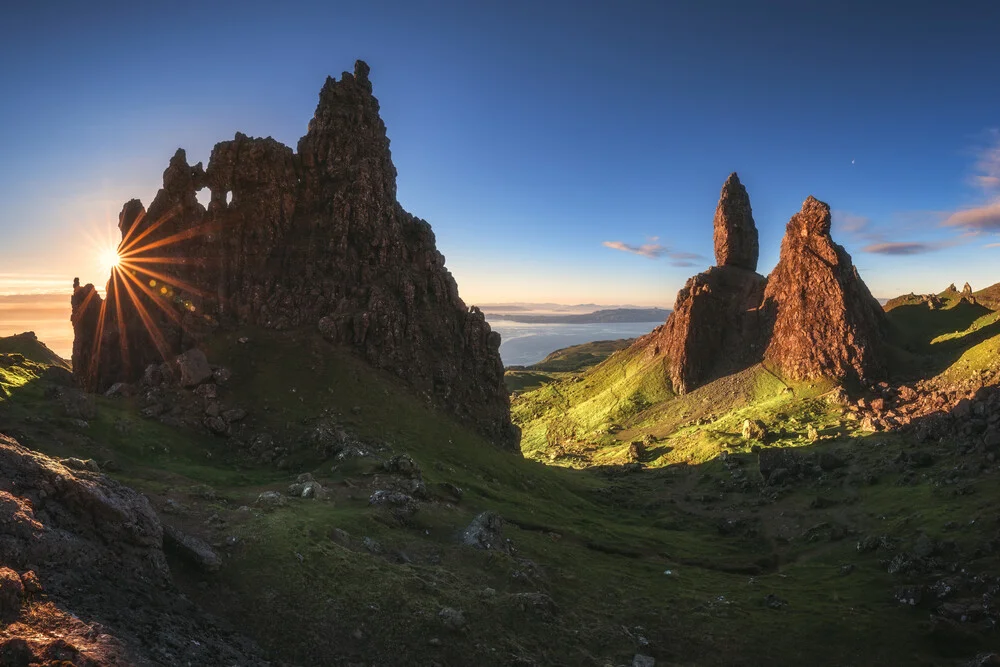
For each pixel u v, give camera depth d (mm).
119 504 38656
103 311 131000
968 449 127750
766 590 79062
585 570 74062
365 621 42531
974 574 76500
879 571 85438
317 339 137625
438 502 83375
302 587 43969
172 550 41906
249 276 143625
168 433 95750
